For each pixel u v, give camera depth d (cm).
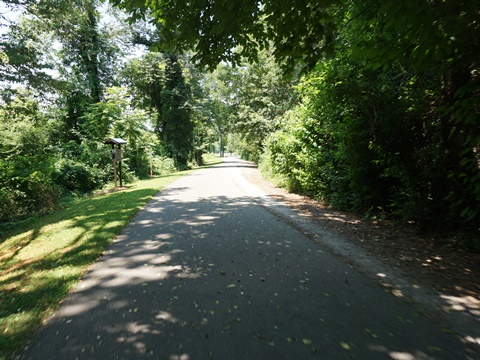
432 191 649
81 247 611
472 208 566
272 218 853
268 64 2577
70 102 2545
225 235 684
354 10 628
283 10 483
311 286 419
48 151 1788
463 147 578
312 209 974
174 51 613
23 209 1274
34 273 487
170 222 816
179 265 506
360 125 804
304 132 1200
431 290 399
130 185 1931
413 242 600
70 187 1805
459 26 353
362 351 275
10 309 366
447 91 606
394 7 374
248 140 3375
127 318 340
